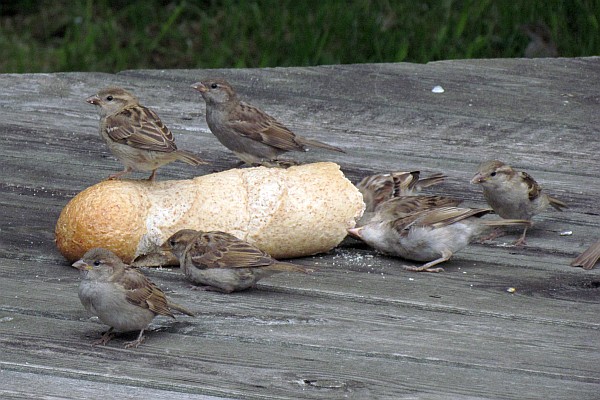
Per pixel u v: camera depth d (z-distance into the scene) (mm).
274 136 9414
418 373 5547
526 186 8203
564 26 15250
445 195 8656
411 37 15609
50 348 5762
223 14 17750
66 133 9562
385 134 9836
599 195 8719
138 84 10797
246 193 7219
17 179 8516
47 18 18328
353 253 7590
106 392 5273
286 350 5797
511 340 6004
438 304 6543
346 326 6148
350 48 15461
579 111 10391
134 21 17734
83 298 5852
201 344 5859
